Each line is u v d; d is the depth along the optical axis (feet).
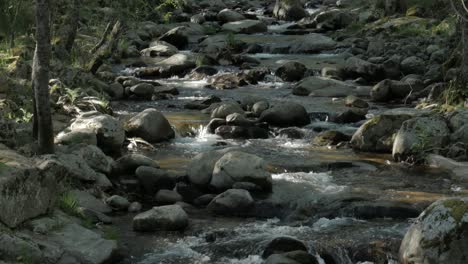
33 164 27.81
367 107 53.62
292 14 104.63
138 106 53.31
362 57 74.54
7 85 43.32
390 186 34.76
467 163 38.42
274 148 42.45
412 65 65.16
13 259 23.90
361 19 94.38
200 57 72.64
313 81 60.49
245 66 70.95
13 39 54.65
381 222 30.25
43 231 26.20
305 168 37.88
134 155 36.32
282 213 31.37
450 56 61.11
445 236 24.45
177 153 40.75
